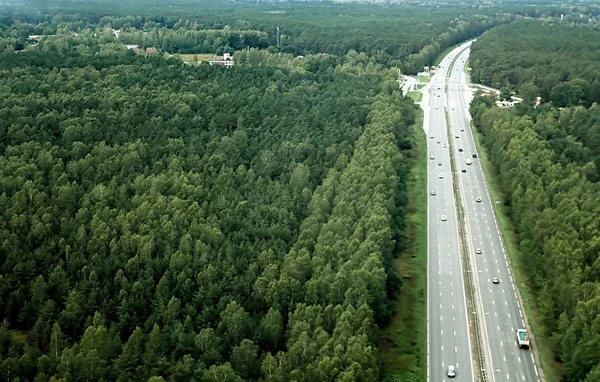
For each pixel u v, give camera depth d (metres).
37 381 175.38
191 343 194.50
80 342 189.38
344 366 186.38
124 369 181.62
